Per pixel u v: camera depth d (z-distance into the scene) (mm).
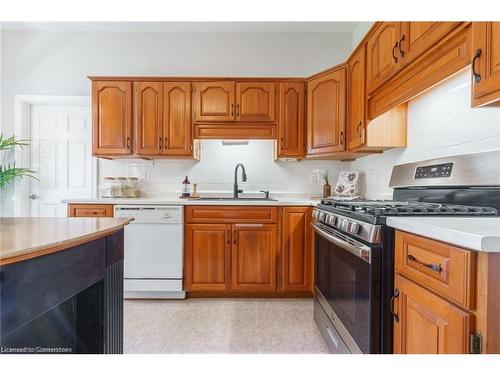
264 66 3205
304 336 1955
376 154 2602
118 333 1361
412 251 994
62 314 1221
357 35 3082
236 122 2846
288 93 2850
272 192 3193
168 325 2105
